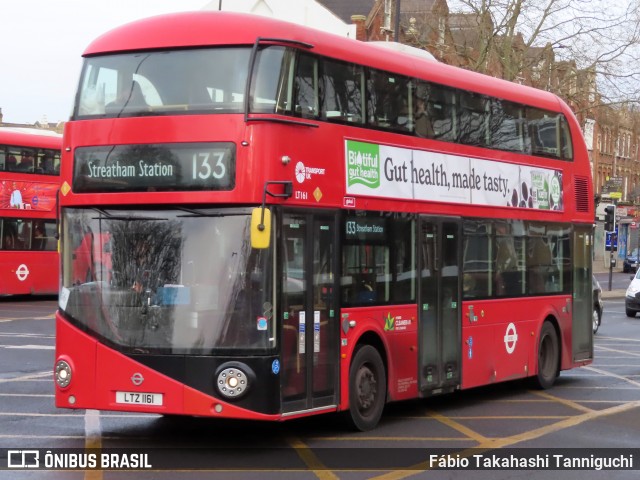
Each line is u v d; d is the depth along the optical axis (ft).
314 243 36.60
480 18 148.77
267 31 35.40
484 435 40.29
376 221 40.63
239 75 34.60
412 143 43.47
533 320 54.44
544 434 40.78
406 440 38.60
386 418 44.93
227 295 33.94
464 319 47.47
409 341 42.93
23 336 75.46
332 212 37.70
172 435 38.81
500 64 151.43
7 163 111.34
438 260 45.27
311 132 36.63
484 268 49.47
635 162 307.37
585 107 152.56
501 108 51.60
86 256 35.37
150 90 35.22
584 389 57.11
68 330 35.17
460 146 47.50
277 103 34.91
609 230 163.32
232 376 33.53
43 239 114.93
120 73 35.73
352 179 39.04
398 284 42.22
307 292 36.06
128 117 35.17
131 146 34.99
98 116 35.65
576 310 59.72
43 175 114.93
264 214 33.12
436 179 45.24
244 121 34.14
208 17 35.83
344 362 38.34
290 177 35.24
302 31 37.01
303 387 35.73
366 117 40.34
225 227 34.22
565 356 58.44
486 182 49.73
